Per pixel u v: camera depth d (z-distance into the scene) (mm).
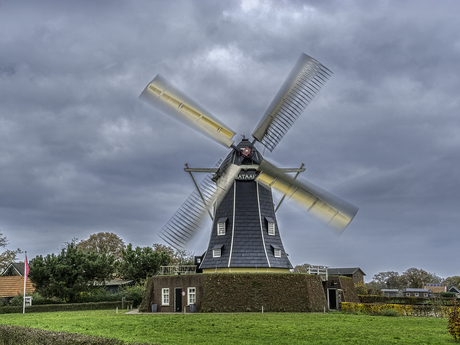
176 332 20688
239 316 29484
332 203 32031
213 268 36062
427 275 118875
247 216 36406
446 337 18984
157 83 30672
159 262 58156
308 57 33031
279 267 36000
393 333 20250
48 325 24500
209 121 32281
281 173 32469
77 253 48969
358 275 106625
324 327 22406
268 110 33812
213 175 35250
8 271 68250
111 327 23047
